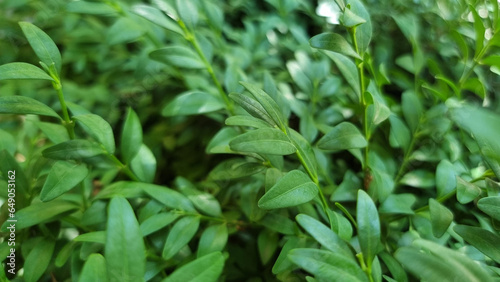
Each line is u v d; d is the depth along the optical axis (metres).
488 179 0.18
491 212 0.15
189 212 0.21
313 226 0.15
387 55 0.30
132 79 0.36
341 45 0.17
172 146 0.34
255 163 0.21
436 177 0.21
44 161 0.22
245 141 0.16
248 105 0.17
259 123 0.17
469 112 0.12
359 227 0.15
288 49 0.34
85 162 0.19
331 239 0.15
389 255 0.19
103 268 0.13
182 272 0.13
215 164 0.34
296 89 0.30
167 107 0.24
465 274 0.13
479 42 0.20
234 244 0.23
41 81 0.37
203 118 0.33
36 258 0.20
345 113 0.27
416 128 0.23
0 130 0.24
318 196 0.19
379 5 0.32
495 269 0.16
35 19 0.37
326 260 0.14
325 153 0.26
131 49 0.40
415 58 0.25
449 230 0.20
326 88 0.26
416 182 0.22
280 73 0.31
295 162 0.26
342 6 0.17
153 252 0.20
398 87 0.30
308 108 0.26
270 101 0.17
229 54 0.29
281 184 0.16
